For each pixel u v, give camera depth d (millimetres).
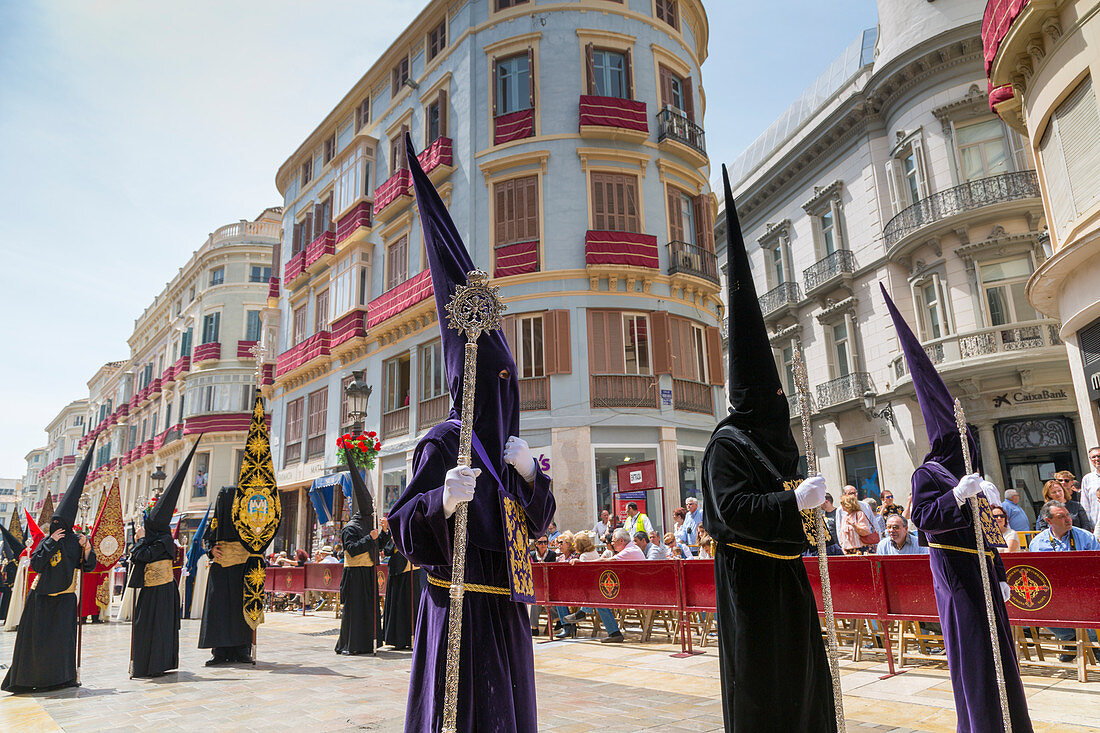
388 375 23797
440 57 23375
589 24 21188
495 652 2762
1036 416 18000
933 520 4375
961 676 4219
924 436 20188
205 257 41094
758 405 3377
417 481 2936
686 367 20266
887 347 21625
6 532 15844
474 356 2779
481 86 21625
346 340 25062
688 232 21734
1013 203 18156
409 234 23469
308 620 15023
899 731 4941
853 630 8797
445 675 2684
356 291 25312
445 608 2814
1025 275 18297
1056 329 17453
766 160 28156
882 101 22031
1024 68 12031
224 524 9102
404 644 10180
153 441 43844
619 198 20375
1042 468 17906
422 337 22203
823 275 24297
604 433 18703
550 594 10305
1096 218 10359
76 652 7695
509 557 2803
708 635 9695
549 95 20719
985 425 18516
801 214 25984
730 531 3158
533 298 19578
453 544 2701
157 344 49906
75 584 7766
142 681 7871
